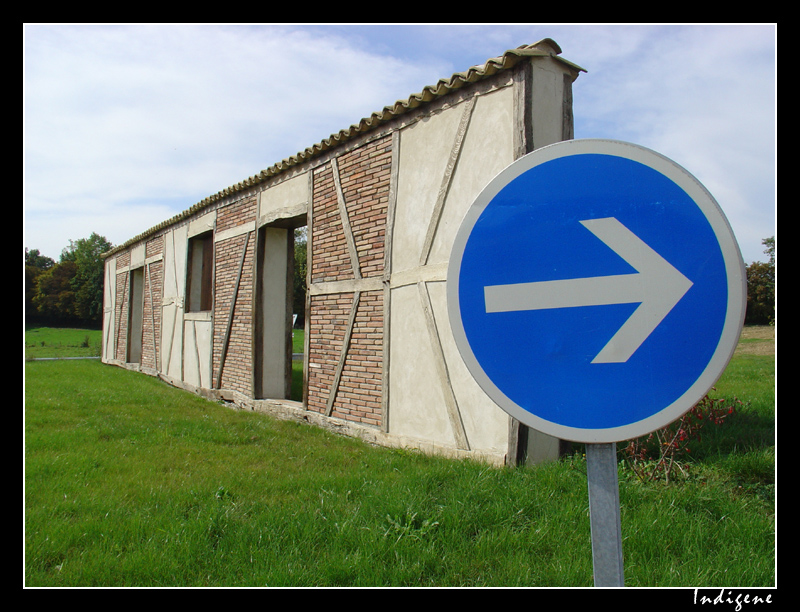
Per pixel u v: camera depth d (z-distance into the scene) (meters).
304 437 6.10
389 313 5.72
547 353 1.30
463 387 4.82
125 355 15.52
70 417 6.90
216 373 9.73
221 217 9.95
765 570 2.49
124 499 3.78
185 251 11.47
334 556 2.69
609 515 1.22
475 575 2.56
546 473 3.78
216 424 6.68
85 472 4.45
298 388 10.23
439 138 5.22
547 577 2.47
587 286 1.28
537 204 1.34
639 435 1.21
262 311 8.58
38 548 2.89
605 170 1.30
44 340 31.34
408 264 5.49
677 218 1.23
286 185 7.95
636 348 1.23
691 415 4.09
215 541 3.01
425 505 3.32
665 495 3.32
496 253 1.37
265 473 4.43
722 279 1.18
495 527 2.99
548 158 1.34
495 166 4.60
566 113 4.68
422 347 5.27
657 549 2.69
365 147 6.25
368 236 6.13
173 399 8.96
